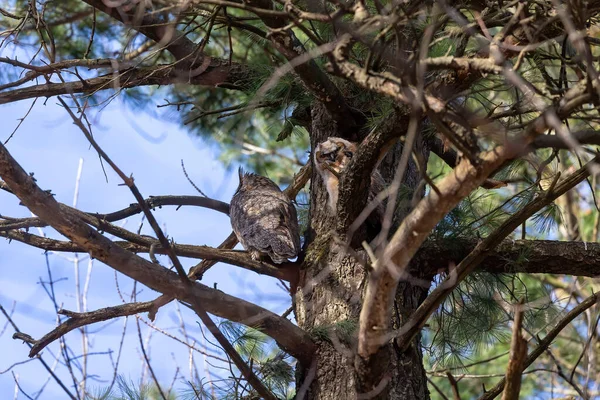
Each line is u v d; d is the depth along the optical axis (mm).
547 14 8734
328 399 9703
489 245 9469
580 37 7285
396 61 7301
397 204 10539
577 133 7551
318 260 10602
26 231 10445
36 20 10953
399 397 9688
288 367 10344
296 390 10234
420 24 9422
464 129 6961
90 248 8781
